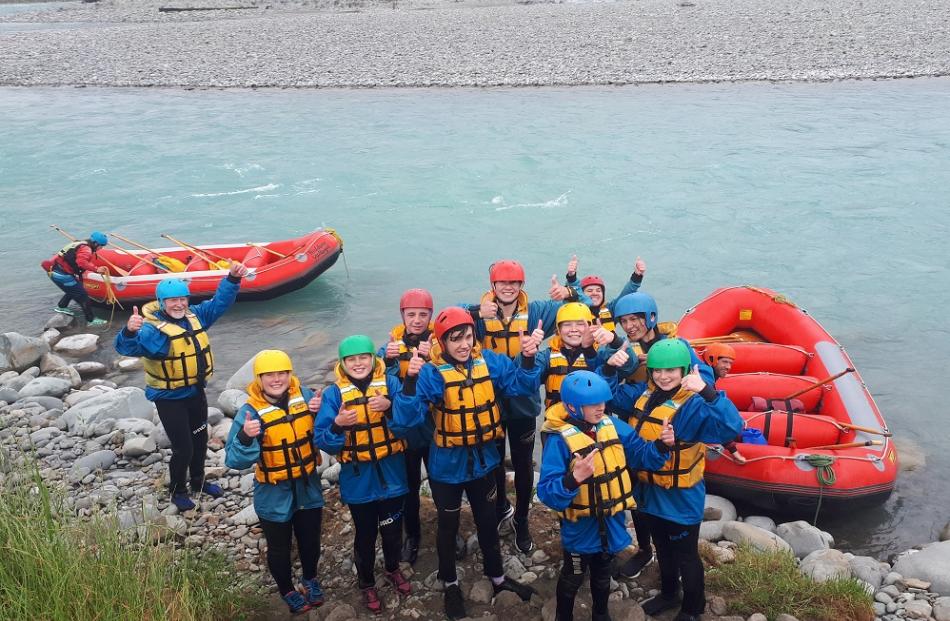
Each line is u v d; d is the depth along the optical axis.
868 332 9.68
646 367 4.43
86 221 15.27
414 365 4.15
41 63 35.09
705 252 12.42
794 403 6.79
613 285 11.41
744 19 36.19
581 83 26.08
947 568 4.86
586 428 3.94
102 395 8.07
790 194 14.88
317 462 4.53
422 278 12.01
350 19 45.97
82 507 5.96
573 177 16.41
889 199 14.44
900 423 7.58
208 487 6.16
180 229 14.62
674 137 19.05
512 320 5.27
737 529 5.44
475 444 4.32
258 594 4.75
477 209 14.89
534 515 5.49
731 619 4.36
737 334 8.35
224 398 8.11
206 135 21.61
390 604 4.68
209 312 5.98
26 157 19.88
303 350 9.83
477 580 4.83
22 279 12.68
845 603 4.48
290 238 13.97
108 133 22.20
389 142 19.97
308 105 24.95
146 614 4.09
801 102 22.06
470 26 39.41
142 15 57.94
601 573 4.10
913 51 27.75
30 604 3.91
